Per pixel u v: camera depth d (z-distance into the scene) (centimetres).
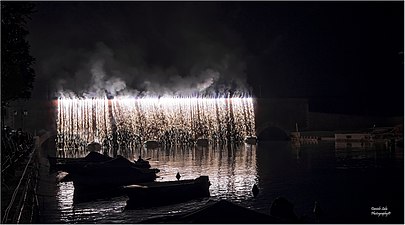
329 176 4841
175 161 6538
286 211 2447
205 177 3762
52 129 8431
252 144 9350
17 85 3650
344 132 9356
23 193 2500
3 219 1914
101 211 3419
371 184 4331
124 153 8006
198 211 2042
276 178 4753
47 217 3238
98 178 4372
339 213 3247
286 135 9725
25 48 3744
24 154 4228
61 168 4706
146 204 3503
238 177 4853
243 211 2020
